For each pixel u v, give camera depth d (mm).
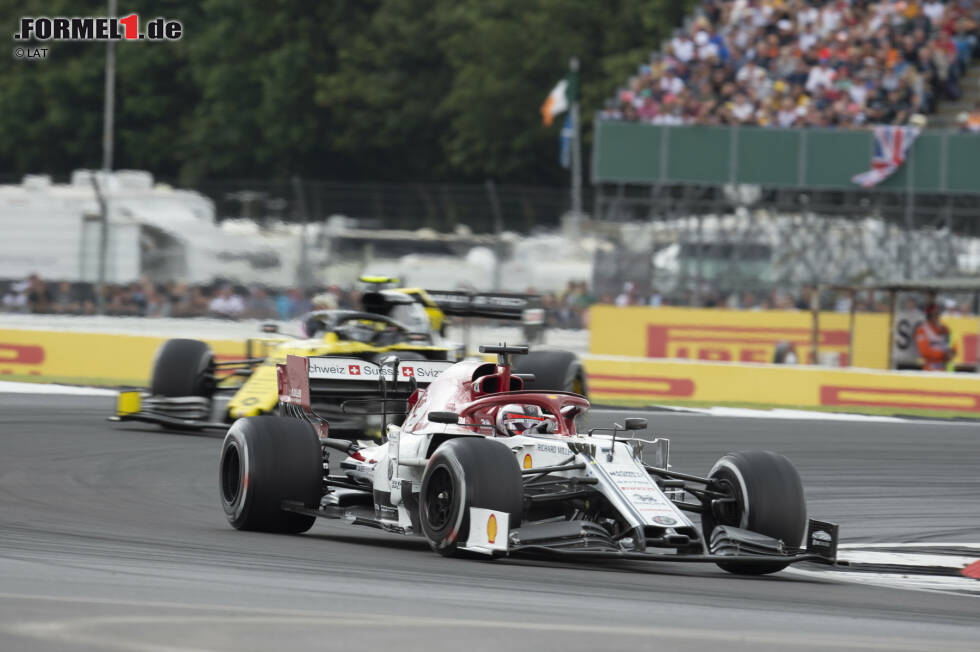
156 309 109750
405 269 109062
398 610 20672
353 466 33469
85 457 46219
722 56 106750
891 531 37750
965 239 94875
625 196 105562
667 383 73875
